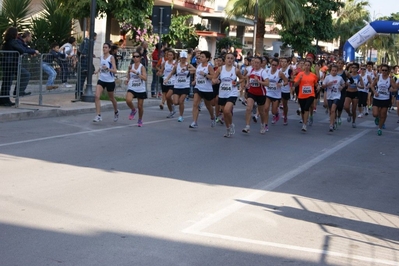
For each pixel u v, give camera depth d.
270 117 18.31
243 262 5.28
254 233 6.15
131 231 5.95
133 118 15.33
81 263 5.02
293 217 6.91
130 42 30.59
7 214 6.30
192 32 33.16
